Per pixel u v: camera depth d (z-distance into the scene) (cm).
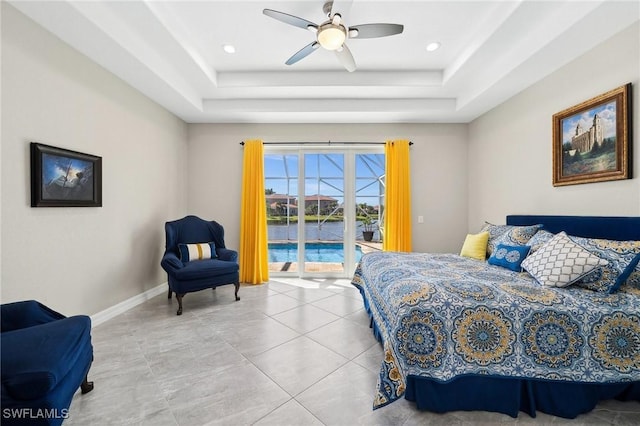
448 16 235
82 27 205
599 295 158
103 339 229
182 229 354
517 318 146
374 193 439
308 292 365
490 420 142
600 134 218
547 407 146
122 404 153
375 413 146
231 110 377
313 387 168
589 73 229
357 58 304
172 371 184
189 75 314
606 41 215
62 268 224
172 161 386
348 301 328
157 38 248
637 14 188
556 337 143
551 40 216
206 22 245
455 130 423
